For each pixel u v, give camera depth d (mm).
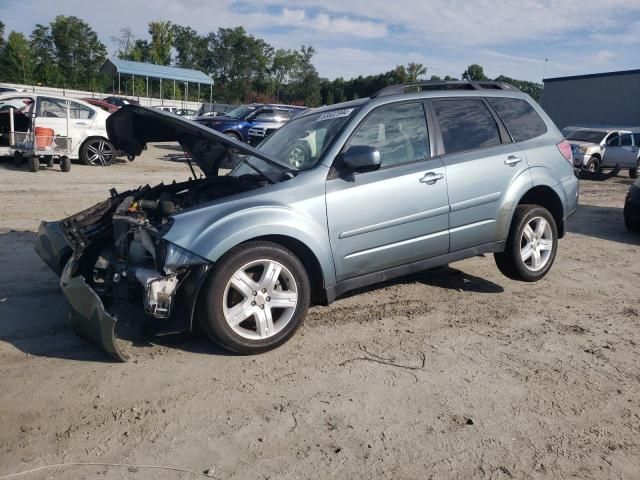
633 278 6215
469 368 3818
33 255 5988
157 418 3100
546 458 2855
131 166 14594
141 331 4184
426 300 5145
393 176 4422
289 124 5312
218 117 20344
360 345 4137
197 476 2635
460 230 4828
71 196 9594
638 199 8555
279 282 3971
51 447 2811
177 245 3617
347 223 4184
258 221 3781
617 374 3793
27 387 3371
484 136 5109
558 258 7016
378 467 2748
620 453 2918
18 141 12297
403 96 4785
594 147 17781
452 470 2742
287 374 3654
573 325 4660
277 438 2955
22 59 55188
